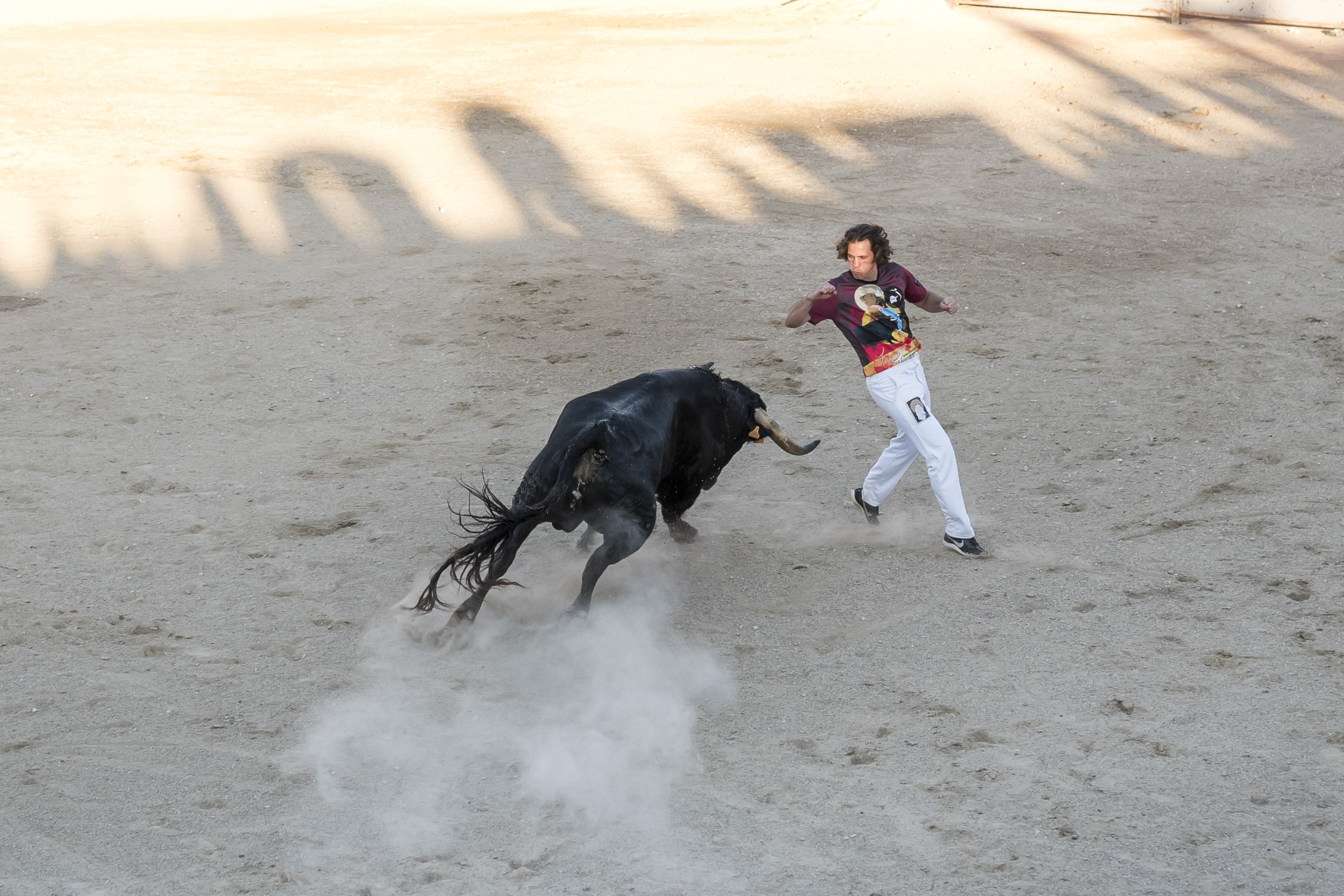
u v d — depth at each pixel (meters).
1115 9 31.53
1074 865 5.37
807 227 16.95
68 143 20.88
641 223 17.14
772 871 5.38
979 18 32.19
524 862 5.45
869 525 9.14
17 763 6.17
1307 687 6.81
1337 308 13.83
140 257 15.70
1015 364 12.38
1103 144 21.17
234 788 5.99
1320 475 9.74
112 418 11.09
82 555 8.55
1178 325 13.39
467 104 23.80
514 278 14.89
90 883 5.30
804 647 7.41
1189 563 8.38
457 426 10.95
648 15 35.00
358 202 17.97
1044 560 8.48
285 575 8.30
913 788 5.97
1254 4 29.94
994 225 17.11
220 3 38.44
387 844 5.57
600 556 7.35
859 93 24.78
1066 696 6.79
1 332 13.23
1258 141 21.14
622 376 12.09
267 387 11.85
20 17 35.22
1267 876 5.29
